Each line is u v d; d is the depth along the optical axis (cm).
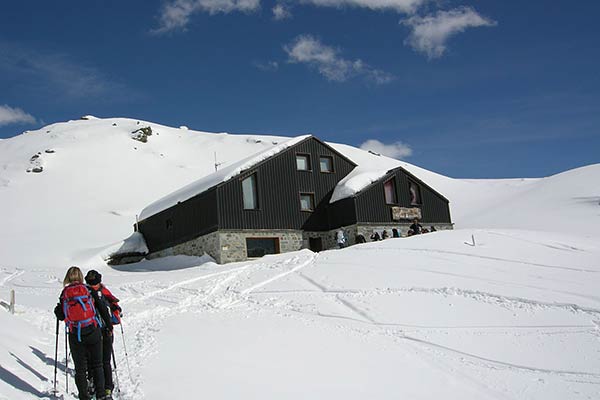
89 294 707
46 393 676
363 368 982
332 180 3247
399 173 3278
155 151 8019
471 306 1475
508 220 4175
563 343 1205
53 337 1060
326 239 3125
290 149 3095
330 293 1661
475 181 7056
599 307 1416
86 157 7056
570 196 4431
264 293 1723
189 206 3016
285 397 782
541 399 918
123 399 724
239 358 984
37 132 9075
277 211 2956
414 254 2127
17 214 5066
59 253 3650
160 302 1667
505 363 1095
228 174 2864
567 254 2081
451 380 967
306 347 1100
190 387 788
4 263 3356
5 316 1059
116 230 4481
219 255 2705
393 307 1475
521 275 1769
